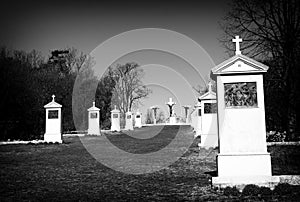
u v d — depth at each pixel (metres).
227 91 8.51
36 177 10.25
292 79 20.19
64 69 45.84
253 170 8.12
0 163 13.30
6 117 26.98
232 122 8.39
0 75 27.25
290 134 20.20
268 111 21.58
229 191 7.39
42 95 32.88
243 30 23.77
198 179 9.27
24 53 34.31
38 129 29.38
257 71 8.34
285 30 21.19
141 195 7.64
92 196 7.68
